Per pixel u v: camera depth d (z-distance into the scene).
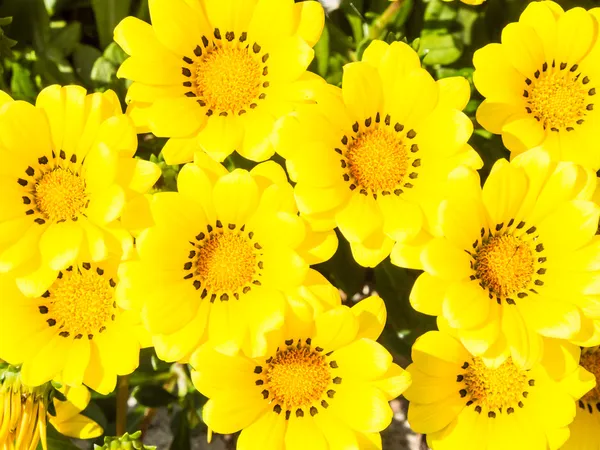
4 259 0.58
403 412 0.77
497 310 0.59
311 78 0.59
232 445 0.77
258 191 0.58
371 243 0.59
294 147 0.57
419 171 0.60
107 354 0.60
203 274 0.59
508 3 0.72
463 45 0.72
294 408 0.60
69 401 0.65
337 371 0.59
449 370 0.61
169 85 0.60
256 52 0.60
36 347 0.60
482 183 0.71
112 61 0.71
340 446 0.59
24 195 0.59
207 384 0.58
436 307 0.58
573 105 0.62
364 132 0.60
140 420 0.73
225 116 0.60
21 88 0.69
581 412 0.65
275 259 0.58
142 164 0.58
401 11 0.70
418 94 0.59
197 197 0.58
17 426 0.62
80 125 0.58
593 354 0.66
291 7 0.59
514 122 0.61
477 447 0.62
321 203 0.58
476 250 0.60
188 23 0.59
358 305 0.59
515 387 0.62
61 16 0.77
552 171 0.59
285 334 0.59
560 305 0.59
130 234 0.58
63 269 0.60
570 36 0.61
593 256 0.59
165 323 0.57
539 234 0.60
